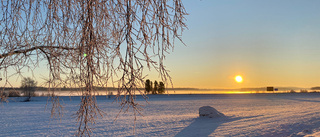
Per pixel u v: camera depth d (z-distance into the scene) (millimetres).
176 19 2094
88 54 1854
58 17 2162
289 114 24688
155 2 1969
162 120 21031
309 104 40344
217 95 82062
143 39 1854
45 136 14688
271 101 49875
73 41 2072
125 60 1796
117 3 1991
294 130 15414
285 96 73750
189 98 64562
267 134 14469
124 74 1779
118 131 15750
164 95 75750
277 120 20094
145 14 1877
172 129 16766
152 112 27969
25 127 17734
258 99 58188
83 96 1850
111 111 27734
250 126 17359
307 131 14844
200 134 14906
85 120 1842
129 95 1782
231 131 15672
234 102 47281
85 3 1959
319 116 22031
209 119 21844
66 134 15094
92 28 1900
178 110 30844
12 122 20297
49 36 2158
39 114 25984
